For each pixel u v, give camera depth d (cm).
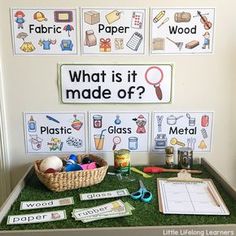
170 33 131
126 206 101
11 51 131
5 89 134
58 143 139
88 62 132
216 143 142
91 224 91
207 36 132
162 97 136
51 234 86
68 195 111
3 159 138
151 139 140
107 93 135
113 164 141
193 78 135
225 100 138
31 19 128
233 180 145
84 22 129
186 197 107
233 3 129
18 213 98
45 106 136
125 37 131
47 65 132
